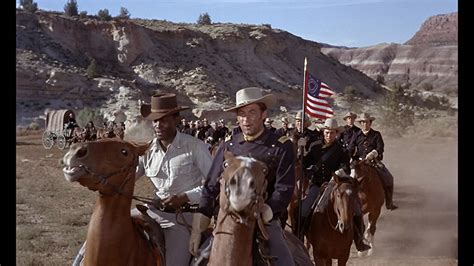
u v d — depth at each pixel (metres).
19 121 76.00
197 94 97.81
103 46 105.50
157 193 6.47
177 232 6.34
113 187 5.61
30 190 22.30
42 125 76.38
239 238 4.96
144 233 6.06
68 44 102.94
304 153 9.84
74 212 17.70
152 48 108.94
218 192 5.75
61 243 13.62
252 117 5.62
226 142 5.82
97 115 74.00
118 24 107.12
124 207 5.73
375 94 128.75
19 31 98.56
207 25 131.25
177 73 104.50
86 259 5.71
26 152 43.44
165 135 6.31
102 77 93.06
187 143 6.36
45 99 83.75
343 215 8.84
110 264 5.64
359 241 9.59
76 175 5.39
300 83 120.00
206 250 5.56
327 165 9.68
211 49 116.50
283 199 5.44
